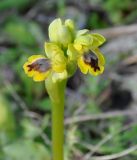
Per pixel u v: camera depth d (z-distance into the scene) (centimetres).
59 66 29
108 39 56
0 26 61
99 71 30
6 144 45
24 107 49
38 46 58
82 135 46
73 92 52
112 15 61
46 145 46
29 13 63
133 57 53
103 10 62
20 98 51
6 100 49
